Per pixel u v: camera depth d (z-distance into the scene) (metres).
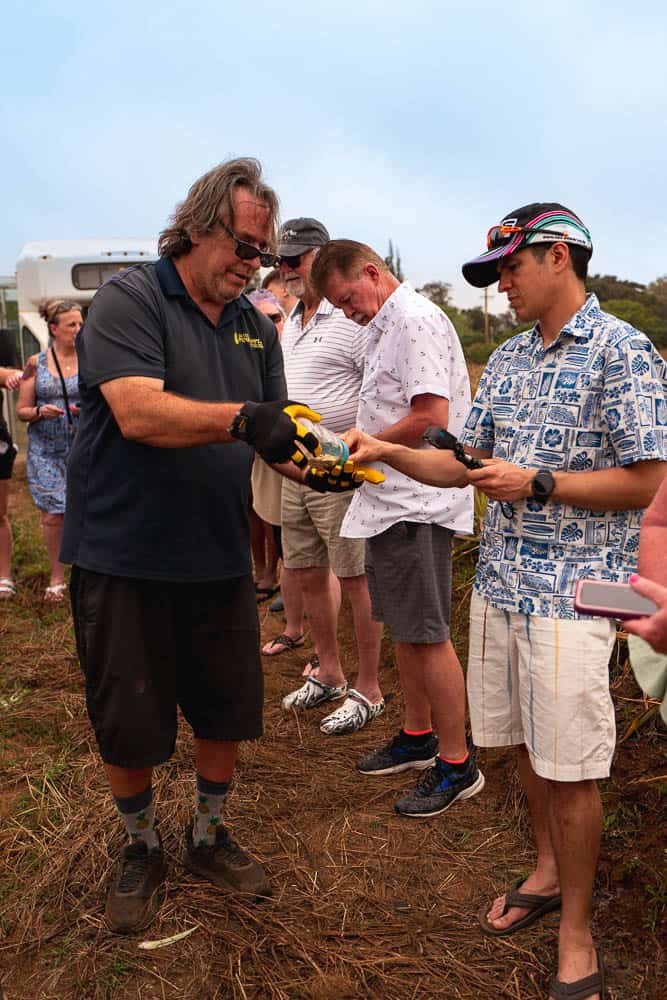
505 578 2.23
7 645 4.75
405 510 2.90
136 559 2.32
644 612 1.44
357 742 3.61
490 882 2.69
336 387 3.59
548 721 2.11
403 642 3.01
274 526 4.71
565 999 2.12
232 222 2.21
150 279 2.31
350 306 2.99
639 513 2.14
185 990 2.28
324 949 2.41
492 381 2.36
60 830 2.96
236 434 2.12
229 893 2.63
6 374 5.33
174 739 2.50
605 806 2.82
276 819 3.05
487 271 2.31
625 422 2.02
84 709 3.90
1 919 2.54
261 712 2.59
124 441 2.31
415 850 2.87
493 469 2.11
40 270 9.16
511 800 3.07
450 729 3.05
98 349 2.22
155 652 2.40
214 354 2.40
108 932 2.49
